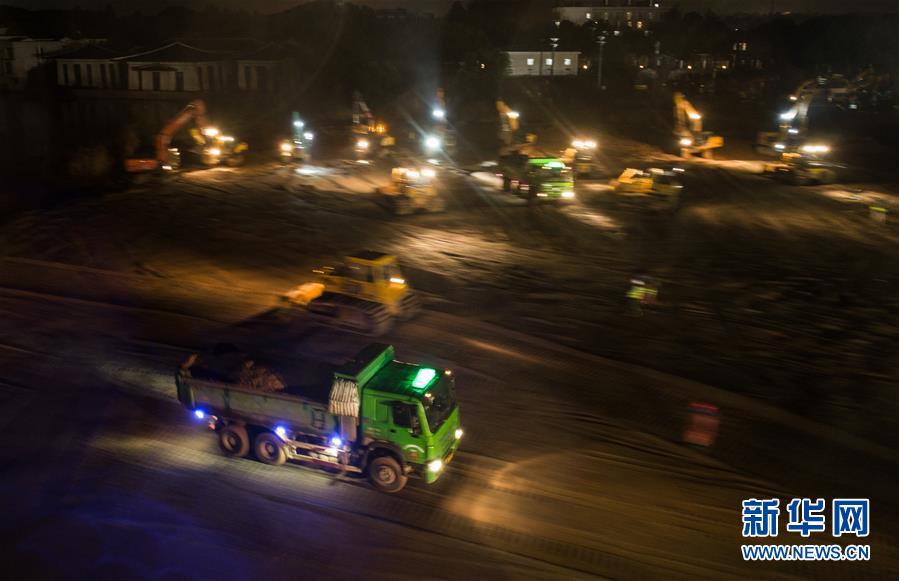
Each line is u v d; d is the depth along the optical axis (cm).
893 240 3291
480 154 5722
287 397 1299
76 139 5881
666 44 14675
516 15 16400
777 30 17462
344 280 2166
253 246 3020
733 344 2069
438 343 2014
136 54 9412
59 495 1267
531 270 2783
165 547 1133
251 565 1095
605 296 2484
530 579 1070
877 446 1501
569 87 10025
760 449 1473
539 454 1434
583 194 4262
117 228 3241
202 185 4275
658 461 1416
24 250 2891
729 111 8538
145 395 1661
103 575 1070
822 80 10412
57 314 2191
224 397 1364
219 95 8875
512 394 1706
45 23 14088
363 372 1260
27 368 1798
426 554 1124
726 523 1221
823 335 2155
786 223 3609
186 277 2598
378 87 8700
